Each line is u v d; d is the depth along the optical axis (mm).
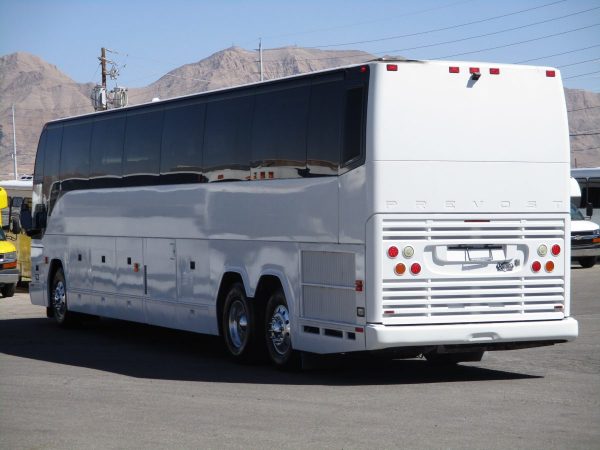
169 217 16688
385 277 12180
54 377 13570
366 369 14094
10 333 20031
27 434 9617
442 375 13391
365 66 12438
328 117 12898
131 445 9039
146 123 17516
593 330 18500
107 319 23328
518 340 12711
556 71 13156
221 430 9633
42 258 21656
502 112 12820
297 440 9117
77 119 20234
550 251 12977
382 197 12188
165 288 16875
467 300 12516
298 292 13406
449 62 12609
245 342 14508
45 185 21547
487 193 12680
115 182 18578
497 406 10805
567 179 13102
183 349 17172
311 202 13141
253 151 14383
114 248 18656
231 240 14914
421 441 8992
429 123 12445
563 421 9914
